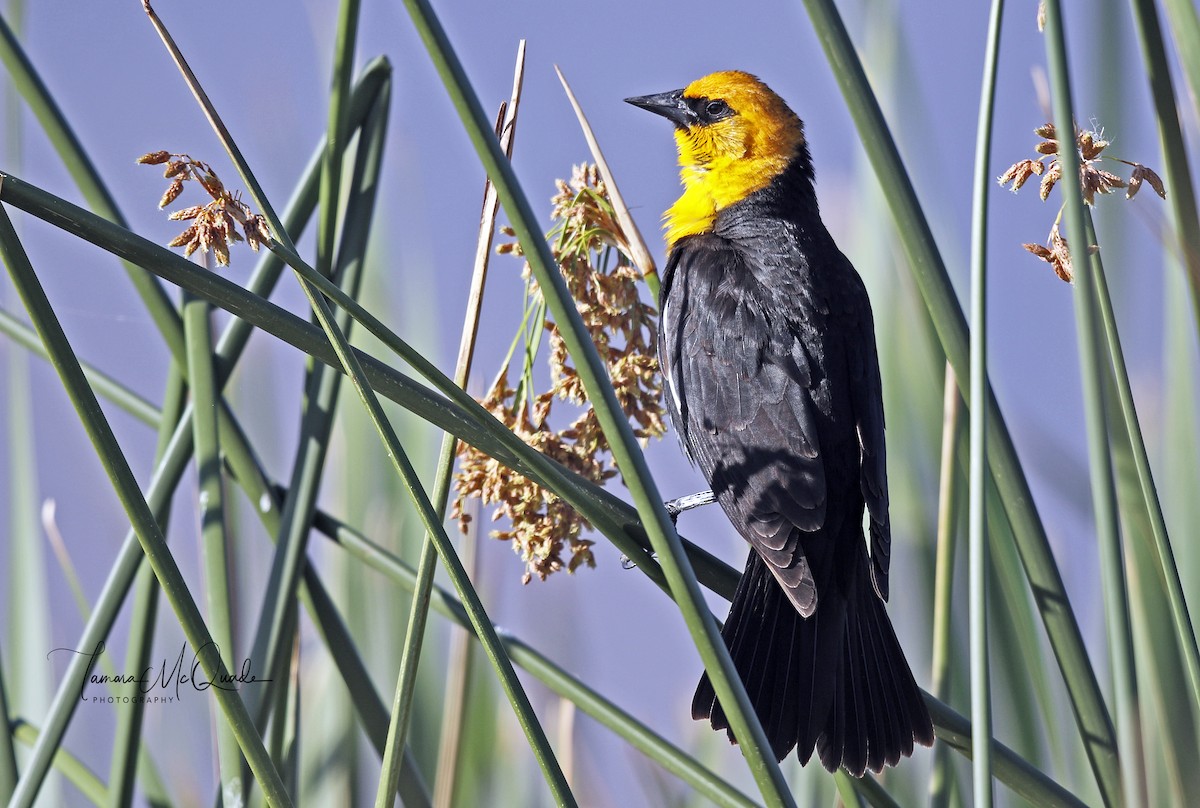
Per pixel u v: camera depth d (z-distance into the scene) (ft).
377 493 29.35
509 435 14.43
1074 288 15.53
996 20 14.98
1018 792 18.31
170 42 14.07
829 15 17.65
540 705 31.14
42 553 27.20
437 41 12.69
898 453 27.53
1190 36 18.16
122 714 20.18
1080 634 18.17
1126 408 16.65
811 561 24.00
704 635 13.62
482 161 13.06
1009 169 16.71
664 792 28.99
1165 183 17.78
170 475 21.21
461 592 13.56
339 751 27.22
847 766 20.72
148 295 22.63
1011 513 18.40
